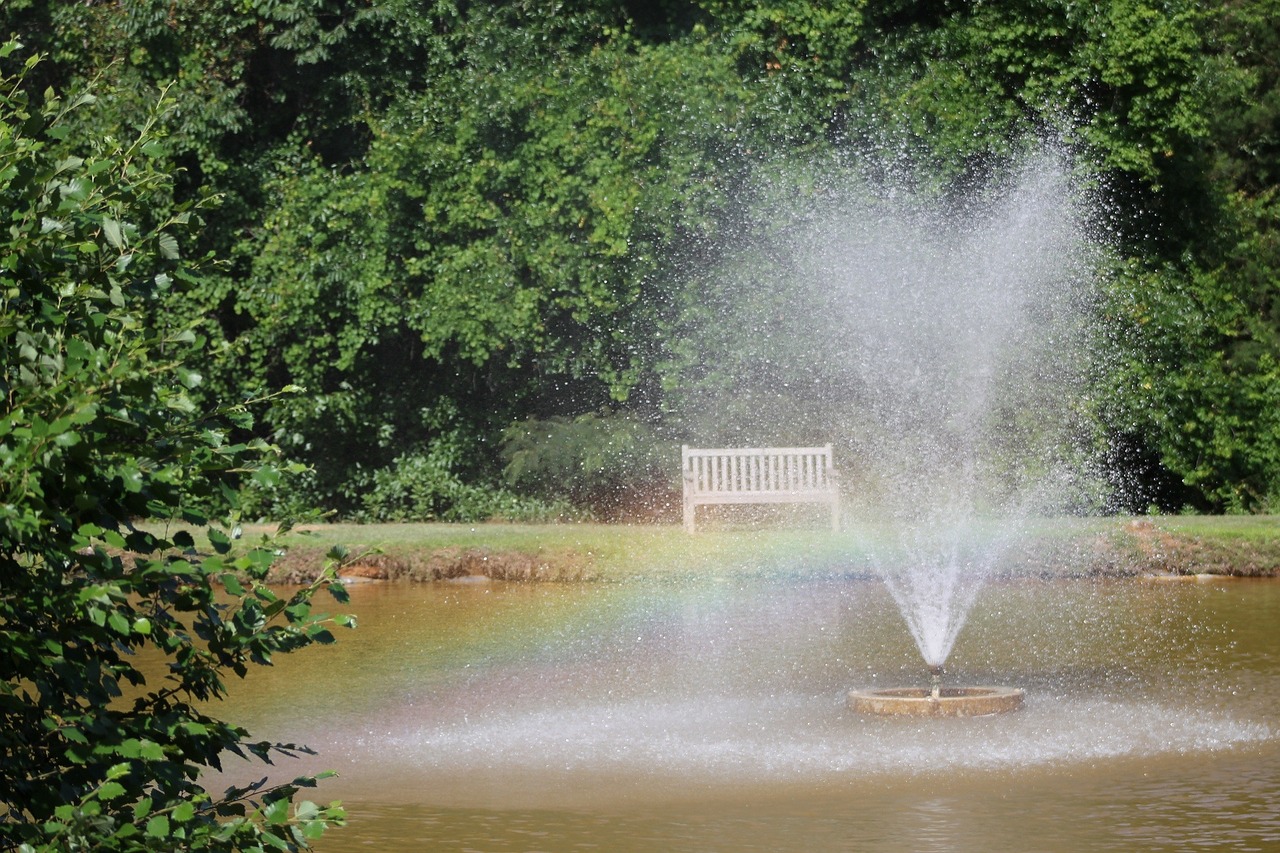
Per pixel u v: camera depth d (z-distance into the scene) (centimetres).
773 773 830
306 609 411
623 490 2158
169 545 390
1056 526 1880
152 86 2197
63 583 376
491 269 2098
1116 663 1170
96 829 350
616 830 715
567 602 1551
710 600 1559
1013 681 1103
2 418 352
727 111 2114
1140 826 698
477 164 2134
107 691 385
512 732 948
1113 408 2136
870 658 1216
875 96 2159
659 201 2062
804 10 2167
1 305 378
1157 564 1717
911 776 816
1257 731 913
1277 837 675
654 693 1077
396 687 1105
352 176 2181
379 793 795
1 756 379
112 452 378
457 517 2180
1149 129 2142
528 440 2128
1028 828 700
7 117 423
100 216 405
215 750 409
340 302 2152
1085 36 2109
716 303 2116
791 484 1917
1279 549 1712
